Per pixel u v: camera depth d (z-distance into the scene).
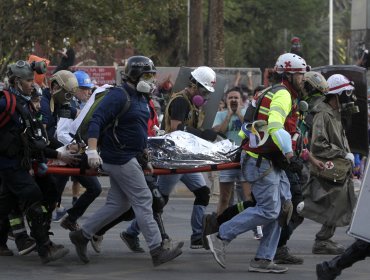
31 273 16.02
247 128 16.02
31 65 16.33
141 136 15.98
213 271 16.48
